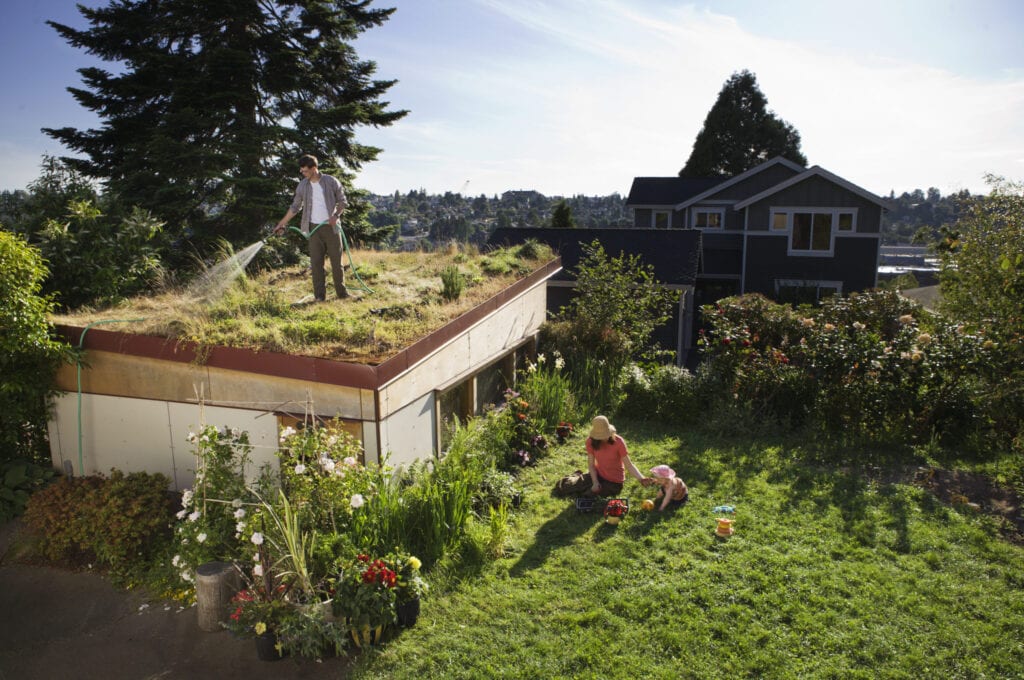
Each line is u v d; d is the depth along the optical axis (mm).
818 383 9781
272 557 5262
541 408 10008
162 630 5348
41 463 7895
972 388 9000
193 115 17625
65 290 9297
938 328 9695
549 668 4566
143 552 6340
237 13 18375
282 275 11484
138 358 7121
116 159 19516
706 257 27719
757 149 47188
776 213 24047
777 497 7289
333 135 20438
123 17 18453
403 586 5148
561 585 5648
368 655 4805
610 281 13484
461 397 9188
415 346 6996
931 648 4641
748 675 4426
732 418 9672
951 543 6141
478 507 7086
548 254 13703
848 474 7969
